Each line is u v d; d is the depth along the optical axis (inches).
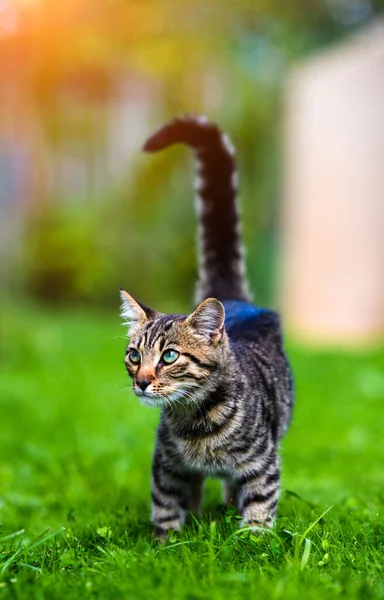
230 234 194.5
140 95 792.9
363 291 525.7
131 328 160.9
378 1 701.3
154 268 759.1
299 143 618.8
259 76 742.5
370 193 520.4
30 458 229.6
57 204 809.5
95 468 219.5
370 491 185.6
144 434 261.4
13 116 761.0
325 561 124.6
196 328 151.6
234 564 123.6
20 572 122.3
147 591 108.7
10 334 461.1
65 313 732.0
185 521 157.6
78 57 585.9
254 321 177.2
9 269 792.3
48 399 321.7
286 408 172.4
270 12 653.9
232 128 743.1
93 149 813.9
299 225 615.2
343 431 268.4
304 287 605.6
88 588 112.0
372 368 380.8
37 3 501.0
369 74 521.0
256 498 150.4
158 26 582.9
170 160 742.5
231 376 150.9
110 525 156.1
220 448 149.2
